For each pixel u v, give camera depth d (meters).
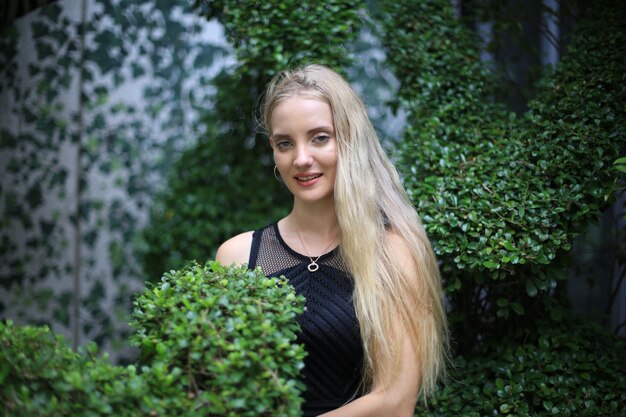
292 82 1.76
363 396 1.65
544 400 1.99
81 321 3.68
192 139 3.64
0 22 3.46
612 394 1.96
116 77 3.63
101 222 3.69
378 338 1.64
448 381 2.17
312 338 1.68
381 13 2.73
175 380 1.26
